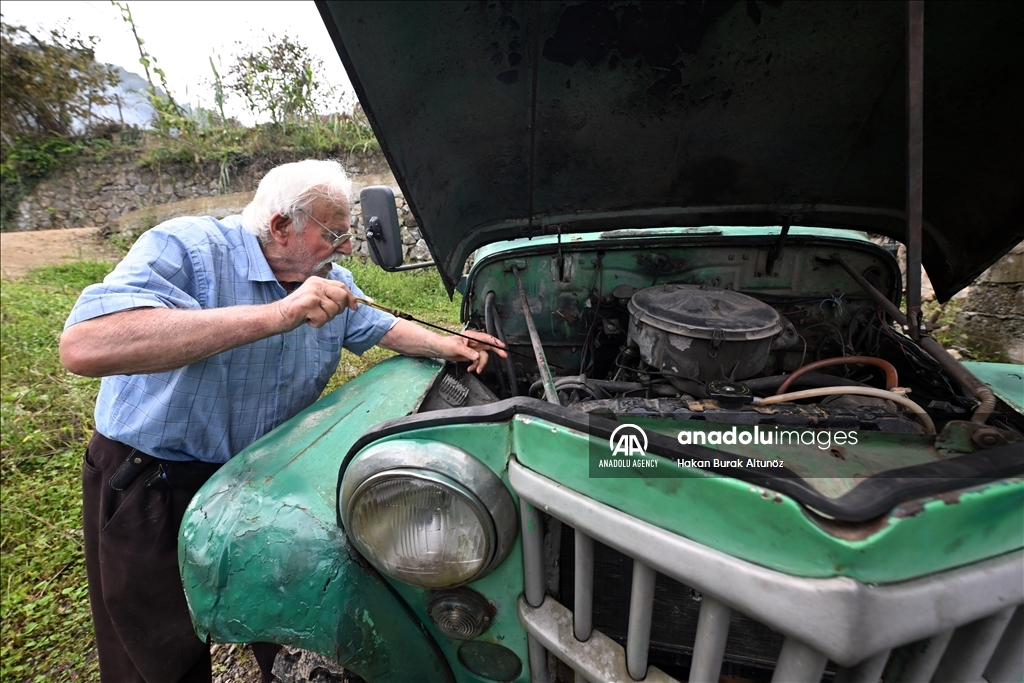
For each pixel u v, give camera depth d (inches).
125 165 419.5
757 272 69.9
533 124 54.6
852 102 52.2
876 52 47.3
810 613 25.8
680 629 44.2
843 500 26.4
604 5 44.9
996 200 54.3
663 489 30.9
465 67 49.2
